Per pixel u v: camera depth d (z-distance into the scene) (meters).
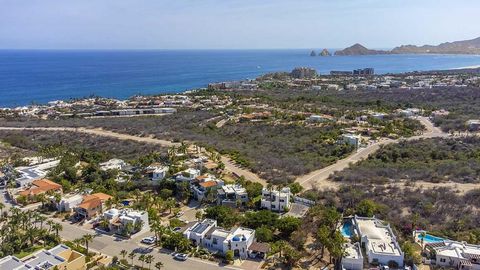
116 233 89.75
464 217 89.25
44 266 69.44
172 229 88.69
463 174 116.81
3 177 127.69
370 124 191.25
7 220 94.88
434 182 112.19
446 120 197.00
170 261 77.00
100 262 76.62
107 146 162.25
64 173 127.19
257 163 132.88
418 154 141.75
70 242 83.25
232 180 118.94
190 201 108.50
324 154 146.88
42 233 85.06
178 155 140.25
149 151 152.25
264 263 76.06
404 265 72.06
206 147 150.62
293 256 73.81
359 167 128.62
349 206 97.31
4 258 71.38
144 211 94.94
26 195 109.25
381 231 82.19
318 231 79.94
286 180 116.56
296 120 199.75
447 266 73.19
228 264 75.81
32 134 186.75
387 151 144.25
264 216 89.69
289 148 154.38
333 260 75.06
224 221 90.88
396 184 111.12
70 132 186.62
